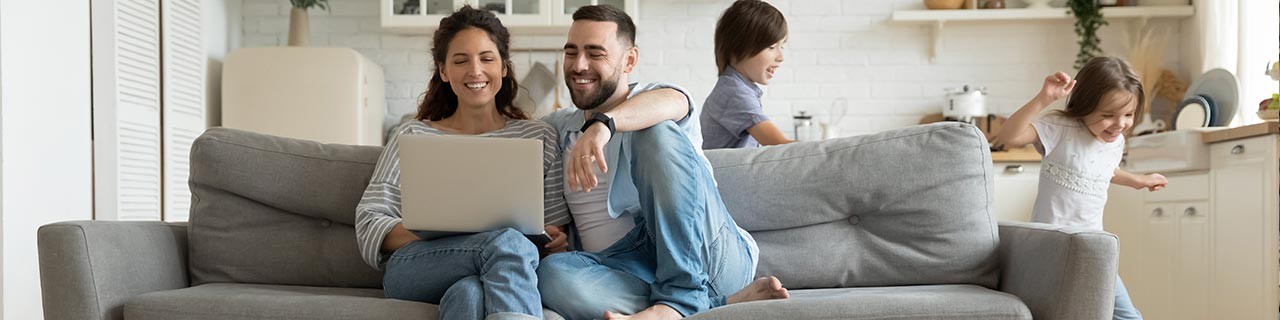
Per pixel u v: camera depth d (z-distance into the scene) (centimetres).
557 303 206
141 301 202
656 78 526
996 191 479
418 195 205
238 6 520
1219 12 477
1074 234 203
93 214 378
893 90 527
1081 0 505
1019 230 231
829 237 246
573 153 206
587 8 239
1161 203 388
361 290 237
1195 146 354
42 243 199
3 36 310
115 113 380
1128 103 278
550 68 526
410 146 204
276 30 524
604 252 219
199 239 241
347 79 477
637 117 211
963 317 197
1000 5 514
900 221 244
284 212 246
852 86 527
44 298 200
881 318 195
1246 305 327
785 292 207
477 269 202
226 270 240
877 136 249
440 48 248
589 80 236
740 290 215
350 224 246
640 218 226
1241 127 327
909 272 240
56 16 340
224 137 244
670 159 208
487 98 244
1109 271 200
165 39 426
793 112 528
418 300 211
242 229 242
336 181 245
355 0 526
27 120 321
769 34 306
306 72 476
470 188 204
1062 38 523
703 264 211
